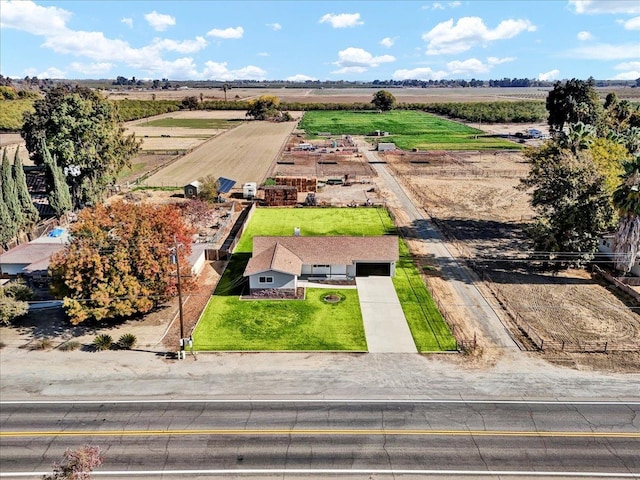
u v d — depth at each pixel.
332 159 122.25
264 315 45.00
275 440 29.47
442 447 28.98
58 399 33.38
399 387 34.75
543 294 49.44
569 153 58.03
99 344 39.50
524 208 79.56
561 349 39.66
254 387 34.69
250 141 149.50
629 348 39.78
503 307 46.69
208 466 27.56
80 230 42.88
